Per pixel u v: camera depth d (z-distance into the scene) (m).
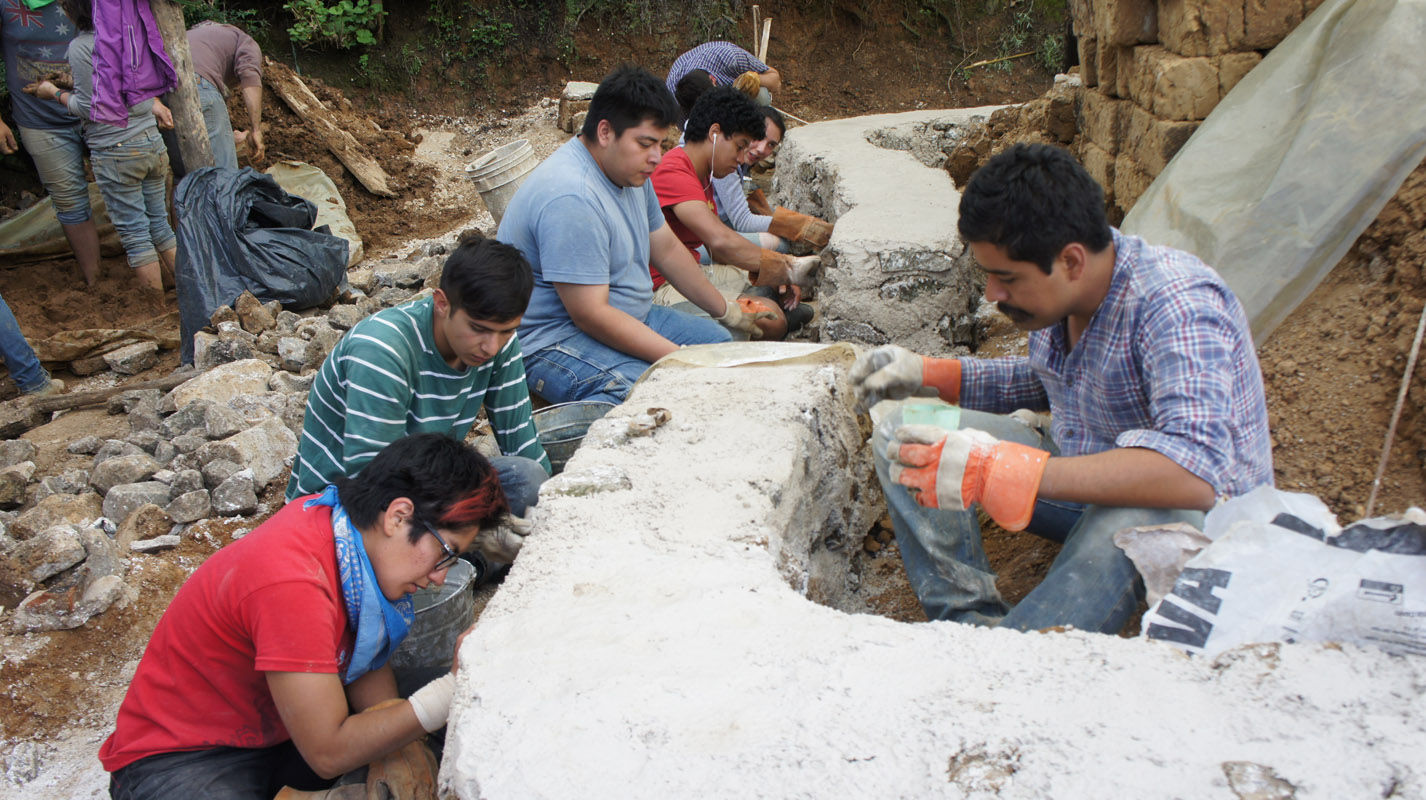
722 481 2.36
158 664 2.12
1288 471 2.81
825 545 2.85
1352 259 3.13
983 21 10.66
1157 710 1.51
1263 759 1.40
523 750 1.58
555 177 3.74
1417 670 1.54
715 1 10.44
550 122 9.56
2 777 2.75
